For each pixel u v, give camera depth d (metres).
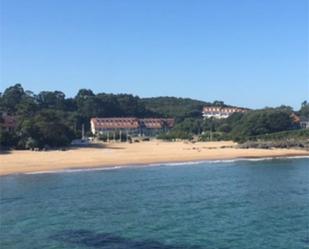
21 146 111.94
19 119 130.88
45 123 119.00
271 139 146.62
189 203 49.84
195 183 65.25
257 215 43.41
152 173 76.75
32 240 35.38
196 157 104.19
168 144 151.00
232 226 39.12
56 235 36.78
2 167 80.56
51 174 73.81
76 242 34.88
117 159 95.94
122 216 43.50
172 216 43.28
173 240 35.19
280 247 33.12
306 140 138.62
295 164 93.06
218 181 67.50
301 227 38.62
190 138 185.12
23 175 72.44
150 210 46.22
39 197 53.44
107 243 34.59
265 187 61.72
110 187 60.97
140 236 36.41
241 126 170.50
